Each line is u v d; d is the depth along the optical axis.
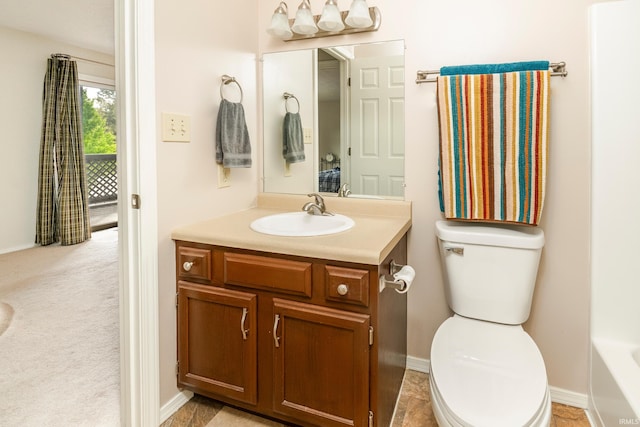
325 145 2.00
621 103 1.52
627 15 1.50
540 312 1.71
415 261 1.88
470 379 1.18
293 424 1.53
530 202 1.57
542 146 1.53
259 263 1.42
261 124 2.11
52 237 4.39
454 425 1.06
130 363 1.49
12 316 2.56
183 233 1.53
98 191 5.77
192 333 1.58
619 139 1.53
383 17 1.83
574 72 1.57
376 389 1.31
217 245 1.48
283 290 1.39
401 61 1.82
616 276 1.57
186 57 1.57
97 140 5.71
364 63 1.88
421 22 1.77
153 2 1.40
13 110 4.00
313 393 1.39
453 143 1.64
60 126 4.25
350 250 1.28
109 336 2.31
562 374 1.70
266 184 2.13
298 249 1.35
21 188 4.15
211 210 1.78
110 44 4.47
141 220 1.42
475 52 1.69
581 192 1.60
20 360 2.03
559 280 1.67
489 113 1.58
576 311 1.66
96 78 4.80
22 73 4.04
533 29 1.61
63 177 4.32
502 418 1.03
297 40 1.99
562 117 1.60
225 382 1.54
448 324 1.55
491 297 1.57
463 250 1.59
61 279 3.29
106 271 3.53
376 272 1.27
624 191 1.54
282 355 1.42
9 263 3.70
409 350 1.95
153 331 1.49
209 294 1.51
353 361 1.32
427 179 1.83
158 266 1.50
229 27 1.83
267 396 1.47
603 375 1.47
